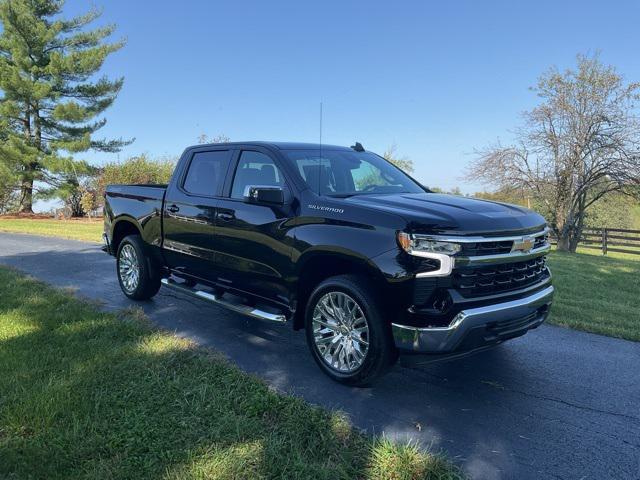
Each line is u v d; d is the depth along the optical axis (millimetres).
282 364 4473
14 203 34656
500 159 24000
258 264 4609
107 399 3496
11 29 29703
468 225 3553
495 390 4043
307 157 4781
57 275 8445
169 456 2846
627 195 22656
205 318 5848
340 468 2787
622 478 2855
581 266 12062
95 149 33281
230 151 5242
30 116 31828
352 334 3926
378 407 3668
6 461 2756
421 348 3504
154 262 6293
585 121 21797
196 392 3654
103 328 5066
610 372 4477
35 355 4250
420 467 2838
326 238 3959
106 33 32562
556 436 3316
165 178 32906
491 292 3701
